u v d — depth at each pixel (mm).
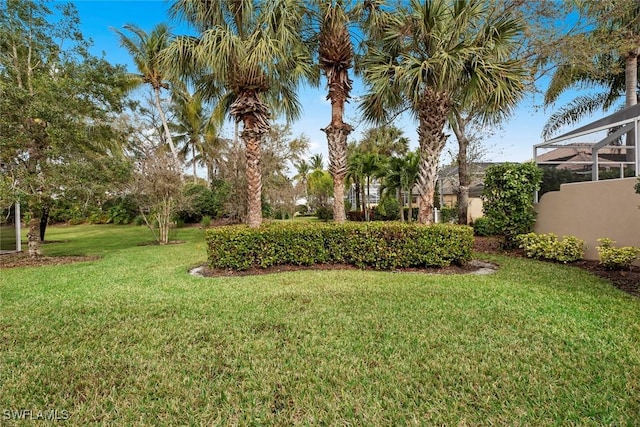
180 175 13398
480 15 7719
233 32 7078
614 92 13500
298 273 6344
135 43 18250
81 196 8875
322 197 23828
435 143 7320
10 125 7812
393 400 2340
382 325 3639
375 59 7762
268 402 2350
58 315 4180
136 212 21406
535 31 9414
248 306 4383
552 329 3434
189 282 5906
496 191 8617
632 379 2492
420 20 6887
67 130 8375
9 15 8359
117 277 6465
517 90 6730
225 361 2922
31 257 9250
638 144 6434
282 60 7137
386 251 6629
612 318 3701
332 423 2125
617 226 6523
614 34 9727
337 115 8062
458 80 6836
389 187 17000
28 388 2561
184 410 2281
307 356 2990
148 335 3500
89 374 2746
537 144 9328
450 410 2221
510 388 2438
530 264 6930
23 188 8320
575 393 2352
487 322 3662
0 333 3607
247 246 6715
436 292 4855
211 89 8695
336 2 7121
